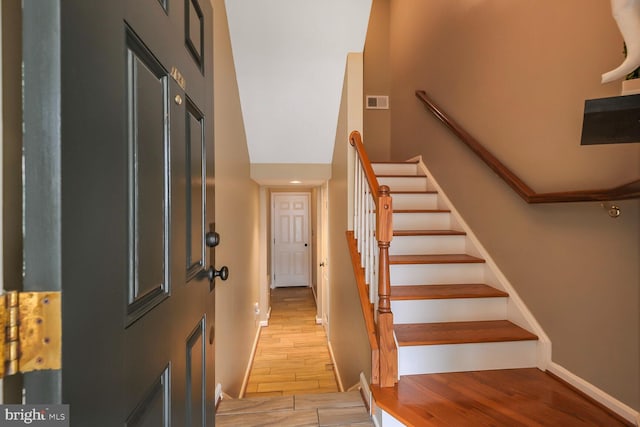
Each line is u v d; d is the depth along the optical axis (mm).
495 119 2059
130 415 487
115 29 452
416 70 3377
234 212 2258
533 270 1720
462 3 2461
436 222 2619
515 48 1861
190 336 803
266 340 3758
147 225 559
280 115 2631
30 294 324
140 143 534
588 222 1388
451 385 1508
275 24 2139
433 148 2943
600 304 1333
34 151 327
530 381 1537
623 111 877
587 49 1386
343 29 2215
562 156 1527
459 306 1877
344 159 2477
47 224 329
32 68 324
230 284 2109
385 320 1512
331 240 3262
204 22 981
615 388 1271
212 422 1016
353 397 1720
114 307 443
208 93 1026
